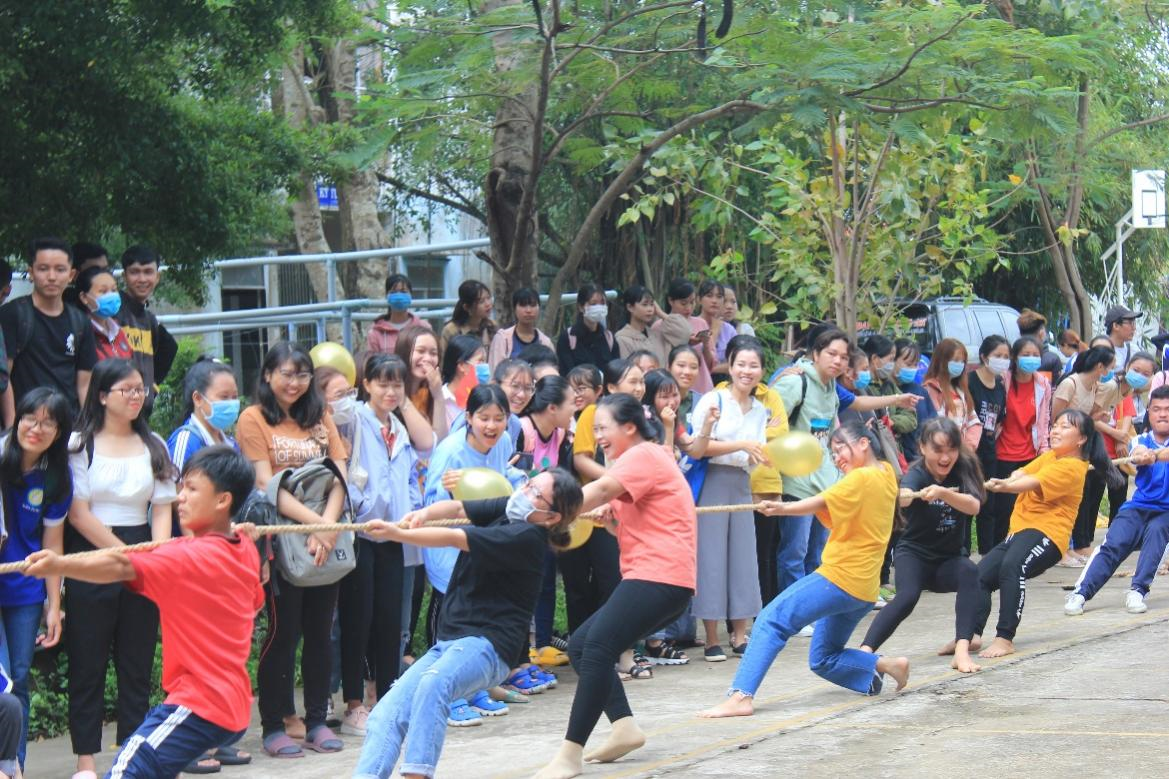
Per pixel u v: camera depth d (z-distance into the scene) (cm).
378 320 962
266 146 1006
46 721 696
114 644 606
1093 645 808
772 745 602
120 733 604
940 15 948
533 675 766
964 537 764
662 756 590
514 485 727
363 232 1614
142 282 772
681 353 841
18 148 837
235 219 959
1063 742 583
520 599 523
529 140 1059
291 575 622
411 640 811
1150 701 655
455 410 793
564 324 1609
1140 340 1994
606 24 965
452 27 973
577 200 1576
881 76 955
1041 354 1154
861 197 1305
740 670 673
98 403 598
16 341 682
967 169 1252
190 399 641
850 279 1220
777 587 917
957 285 1316
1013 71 975
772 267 1477
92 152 852
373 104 1000
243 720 472
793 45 908
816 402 902
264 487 642
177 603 459
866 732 619
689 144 1212
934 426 749
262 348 1595
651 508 585
